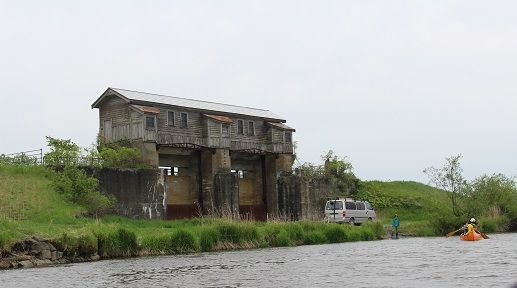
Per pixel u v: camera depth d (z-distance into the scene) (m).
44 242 30.73
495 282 18.78
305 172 73.06
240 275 22.97
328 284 19.59
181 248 35.41
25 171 49.12
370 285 18.98
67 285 21.08
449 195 60.09
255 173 70.69
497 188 59.53
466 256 28.55
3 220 33.69
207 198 62.09
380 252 33.03
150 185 53.25
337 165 77.75
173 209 60.47
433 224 56.16
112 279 22.56
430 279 20.00
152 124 57.91
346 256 30.72
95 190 49.06
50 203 45.25
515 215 59.00
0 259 28.83
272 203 68.94
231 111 67.00
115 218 48.03
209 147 62.19
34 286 21.02
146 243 34.50
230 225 38.88
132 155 55.22
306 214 69.94
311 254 32.56
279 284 19.98
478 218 56.38
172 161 62.56
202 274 23.59
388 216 73.50
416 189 86.88
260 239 39.78
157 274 23.92
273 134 69.38
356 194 77.75
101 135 59.75
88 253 32.09
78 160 51.56
